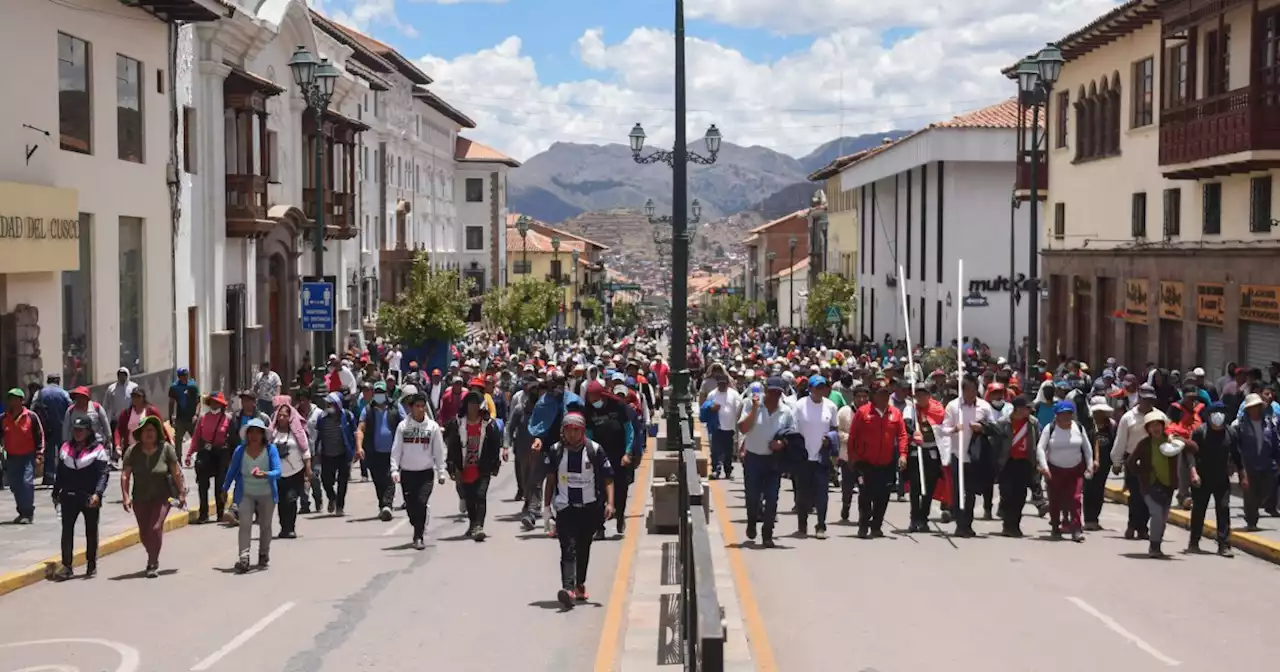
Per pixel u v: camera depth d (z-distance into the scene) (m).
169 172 31.12
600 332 101.38
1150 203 35.03
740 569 14.20
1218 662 10.14
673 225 26.67
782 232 133.88
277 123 41.00
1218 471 15.62
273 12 39.81
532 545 16.42
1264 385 22.64
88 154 26.59
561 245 127.75
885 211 71.31
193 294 33.38
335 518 19.33
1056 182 42.72
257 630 11.44
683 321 26.41
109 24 27.56
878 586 13.20
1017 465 16.81
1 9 22.80
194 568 14.88
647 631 11.01
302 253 44.31
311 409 19.61
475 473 16.84
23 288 23.53
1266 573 14.35
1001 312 54.91
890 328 69.25
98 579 14.21
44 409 21.44
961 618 11.66
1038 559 15.08
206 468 18.92
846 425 18.59
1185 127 30.42
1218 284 30.92
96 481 14.33
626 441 16.97
